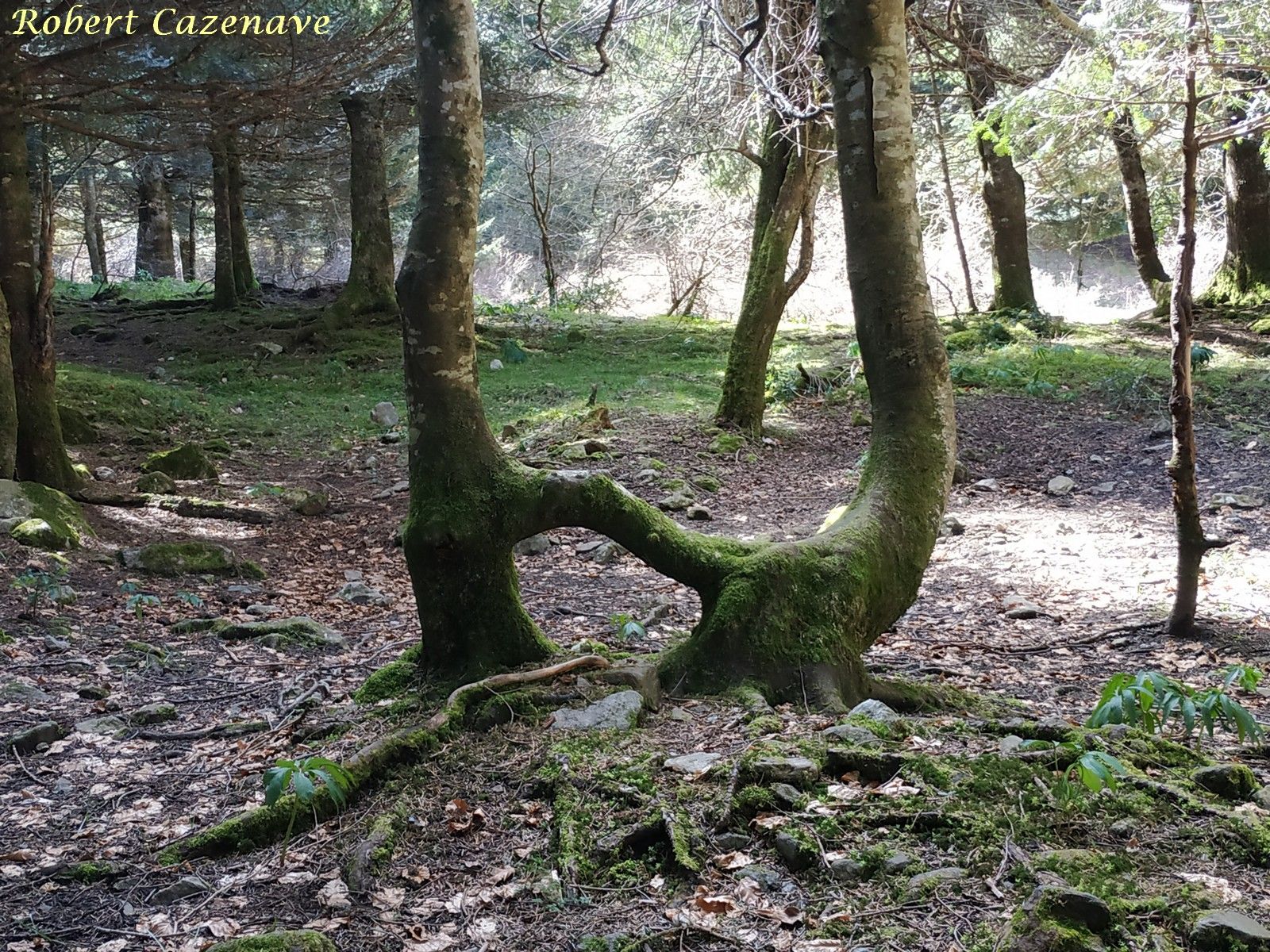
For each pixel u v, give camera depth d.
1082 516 9.98
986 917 2.62
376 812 3.49
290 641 6.50
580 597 7.83
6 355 9.05
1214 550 8.41
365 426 14.54
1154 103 5.71
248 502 10.73
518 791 3.56
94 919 3.03
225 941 2.81
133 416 13.48
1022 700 5.25
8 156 9.51
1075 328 17.75
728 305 28.98
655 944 2.66
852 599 4.43
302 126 21.31
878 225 4.63
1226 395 13.32
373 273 20.17
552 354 18.64
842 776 3.47
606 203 30.14
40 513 8.38
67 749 4.52
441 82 4.43
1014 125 6.22
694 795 3.31
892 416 4.72
